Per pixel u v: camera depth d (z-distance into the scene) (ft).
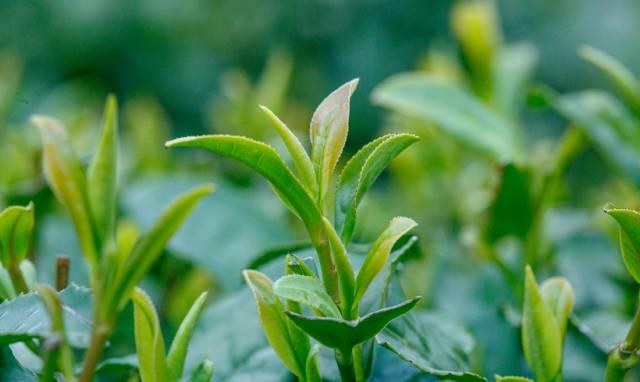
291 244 1.77
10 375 1.52
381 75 7.50
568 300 1.59
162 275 2.34
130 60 7.95
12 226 1.54
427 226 2.68
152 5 7.99
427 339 1.59
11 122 3.20
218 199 2.30
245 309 1.74
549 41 7.43
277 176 1.47
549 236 2.18
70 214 1.37
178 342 1.49
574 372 1.90
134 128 3.06
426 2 7.62
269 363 1.69
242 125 2.82
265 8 8.16
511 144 2.16
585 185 5.08
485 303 2.05
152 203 2.50
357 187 1.48
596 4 7.45
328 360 1.59
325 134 1.49
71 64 7.77
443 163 2.72
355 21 7.78
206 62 8.09
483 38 2.45
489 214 2.11
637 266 1.50
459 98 2.17
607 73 2.06
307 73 7.16
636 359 1.52
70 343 1.43
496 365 1.92
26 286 1.57
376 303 1.55
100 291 1.38
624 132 2.09
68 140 1.37
